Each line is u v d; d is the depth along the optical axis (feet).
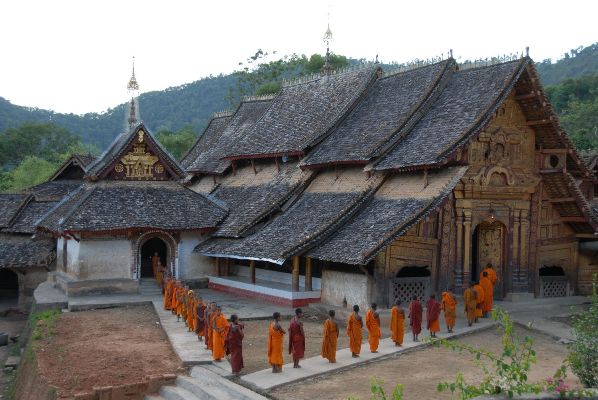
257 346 77.30
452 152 88.12
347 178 109.40
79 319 95.30
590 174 102.99
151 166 121.60
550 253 102.58
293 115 135.44
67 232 107.76
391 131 103.35
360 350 72.13
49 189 152.35
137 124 119.65
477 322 84.58
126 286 111.96
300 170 121.29
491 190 95.50
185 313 87.97
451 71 108.37
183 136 304.09
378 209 96.02
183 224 115.24
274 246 99.60
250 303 103.45
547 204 102.22
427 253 91.20
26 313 133.08
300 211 110.11
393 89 118.62
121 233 111.75
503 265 98.73
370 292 87.86
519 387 42.04
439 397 56.03
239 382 62.64
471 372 63.98
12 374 94.02
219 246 112.98
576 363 53.01
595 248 107.14
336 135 118.42
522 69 93.20
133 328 89.40
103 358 73.97
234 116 163.84
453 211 93.56
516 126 98.17
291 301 97.81
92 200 113.29
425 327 83.76
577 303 100.22
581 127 223.71
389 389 58.80
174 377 67.00
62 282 114.62
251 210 117.60
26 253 133.49
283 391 59.21
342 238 93.04
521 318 87.86
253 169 135.74
